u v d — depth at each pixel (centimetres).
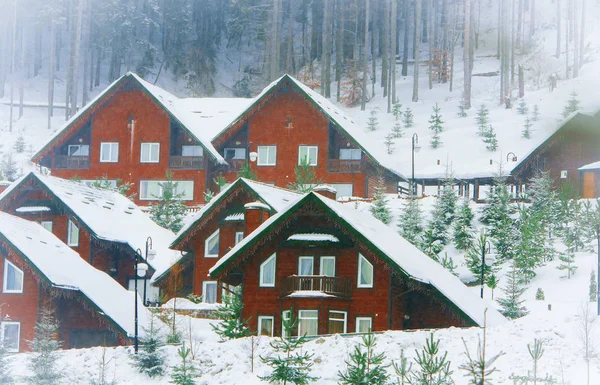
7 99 14738
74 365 4175
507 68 13300
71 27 15225
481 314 4662
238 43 17638
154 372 4088
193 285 6038
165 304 5678
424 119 12731
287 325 3794
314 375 3756
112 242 6512
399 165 9806
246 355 4044
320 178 8825
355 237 4725
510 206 7375
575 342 3753
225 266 4956
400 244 5144
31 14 16238
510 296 5453
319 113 9075
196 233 6044
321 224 4947
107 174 9200
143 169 9181
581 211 7025
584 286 5944
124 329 4978
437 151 11062
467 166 9138
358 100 14088
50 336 4778
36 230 5800
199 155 9300
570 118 8344
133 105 9275
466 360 3700
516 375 3488
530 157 8425
